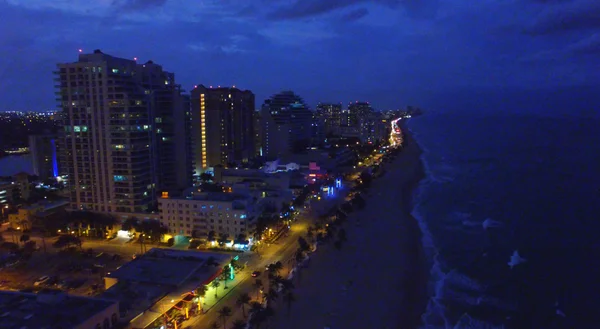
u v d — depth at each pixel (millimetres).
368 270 154000
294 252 168500
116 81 198750
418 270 155500
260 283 133750
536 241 187625
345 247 176250
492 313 127500
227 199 183000
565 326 121500
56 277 144625
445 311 127562
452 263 163250
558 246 181375
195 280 128875
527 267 160375
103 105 198875
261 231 173875
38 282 141125
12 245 174250
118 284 125125
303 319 119875
